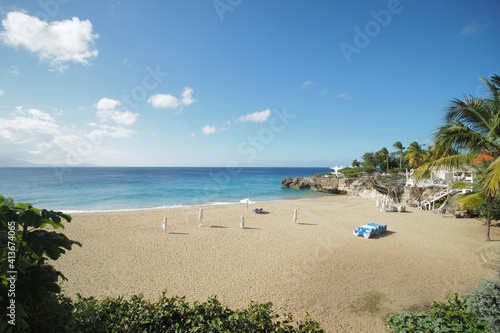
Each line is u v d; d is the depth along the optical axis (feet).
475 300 17.65
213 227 57.21
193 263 35.29
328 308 23.99
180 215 70.08
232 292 26.96
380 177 157.28
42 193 119.65
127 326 11.53
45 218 8.16
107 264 34.30
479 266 34.42
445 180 90.38
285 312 23.18
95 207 89.97
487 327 16.71
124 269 32.73
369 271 32.89
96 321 9.89
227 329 11.57
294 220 64.90
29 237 7.83
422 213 75.87
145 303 13.46
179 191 142.82
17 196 110.73
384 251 41.09
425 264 35.37
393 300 25.58
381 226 52.70
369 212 79.61
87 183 174.09
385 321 21.98
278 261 36.40
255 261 36.27
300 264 35.24
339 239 48.39
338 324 21.45
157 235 49.44
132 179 224.33
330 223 63.26
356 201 116.16
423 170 39.37
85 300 12.58
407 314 21.71
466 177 74.69
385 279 30.48
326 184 172.55
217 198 125.90
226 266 34.32
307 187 195.00
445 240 47.24
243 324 12.06
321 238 49.08
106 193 124.98
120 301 13.26
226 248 42.19
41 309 9.07
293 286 28.50
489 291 17.15
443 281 29.91
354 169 207.00
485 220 58.08
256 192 164.35
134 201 105.81
